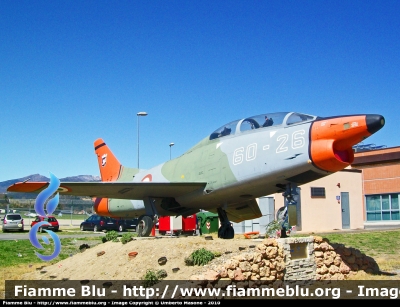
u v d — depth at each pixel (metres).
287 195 12.48
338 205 34.28
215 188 14.03
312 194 32.94
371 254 17.12
